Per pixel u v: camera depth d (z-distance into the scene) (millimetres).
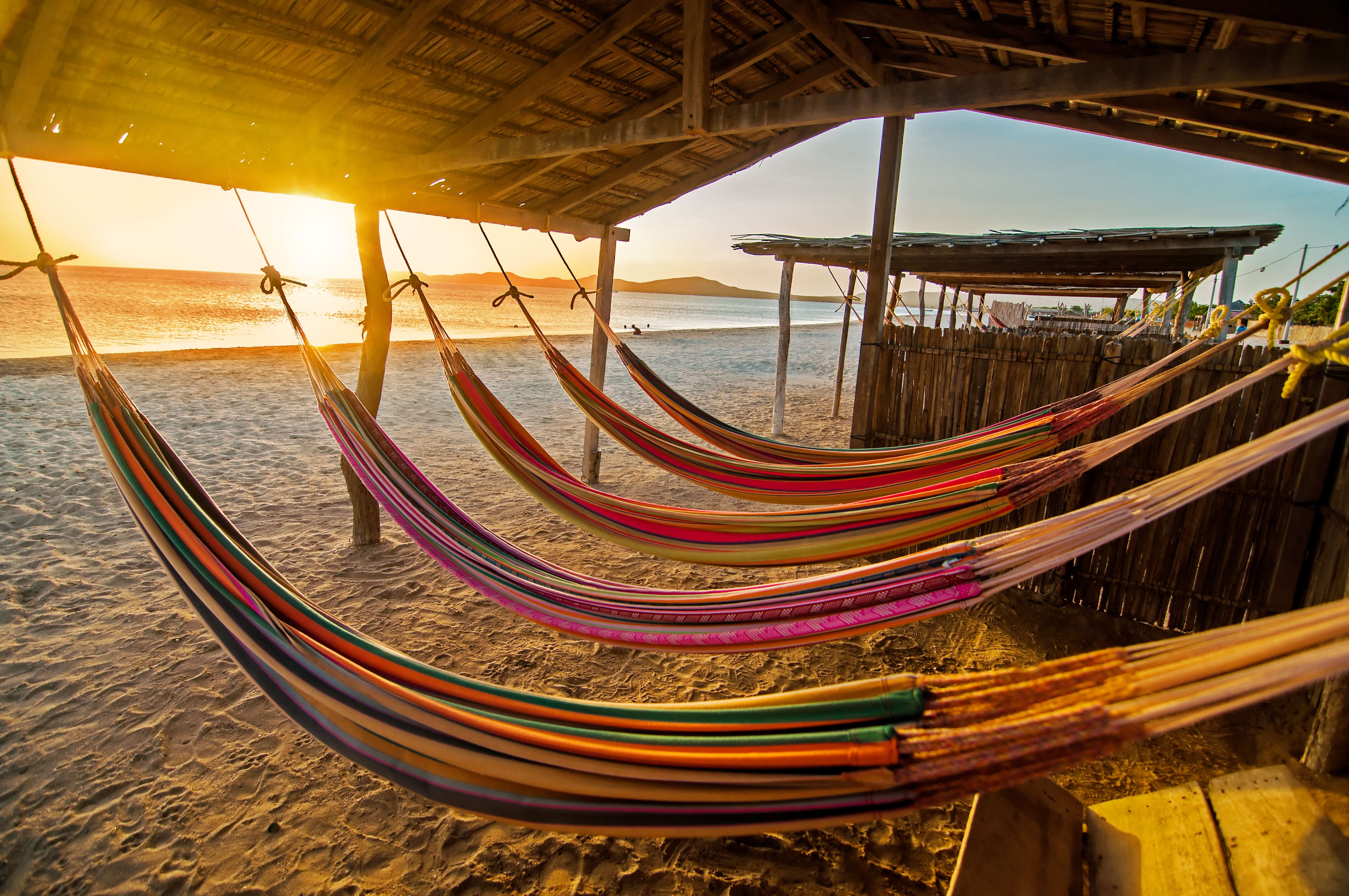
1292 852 1257
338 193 3270
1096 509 1249
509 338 18859
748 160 4176
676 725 1194
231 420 7105
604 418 3211
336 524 4402
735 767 1059
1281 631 736
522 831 2029
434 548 2219
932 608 1385
